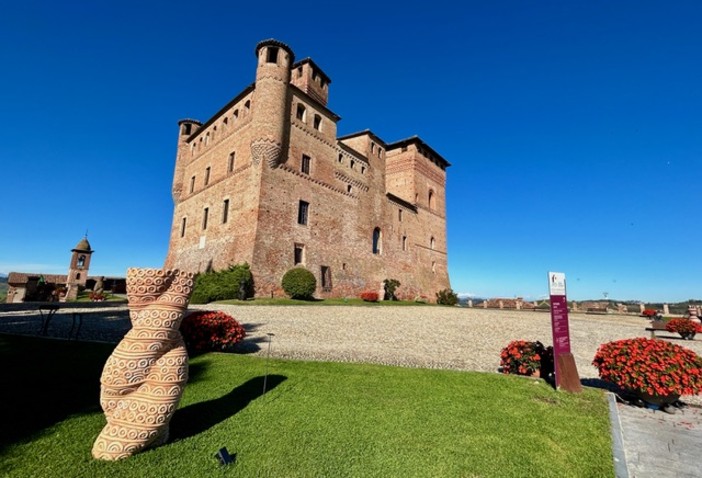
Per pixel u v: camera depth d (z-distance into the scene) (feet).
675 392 19.84
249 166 90.02
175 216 123.03
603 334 54.34
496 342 41.93
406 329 48.75
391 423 16.03
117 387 12.54
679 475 13.52
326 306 75.66
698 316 86.12
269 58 90.79
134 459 12.18
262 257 82.28
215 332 29.35
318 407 17.57
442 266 159.02
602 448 14.90
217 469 11.85
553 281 24.29
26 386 18.78
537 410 18.76
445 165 171.83
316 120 105.29
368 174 122.72
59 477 10.99
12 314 49.75
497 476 12.29
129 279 13.38
